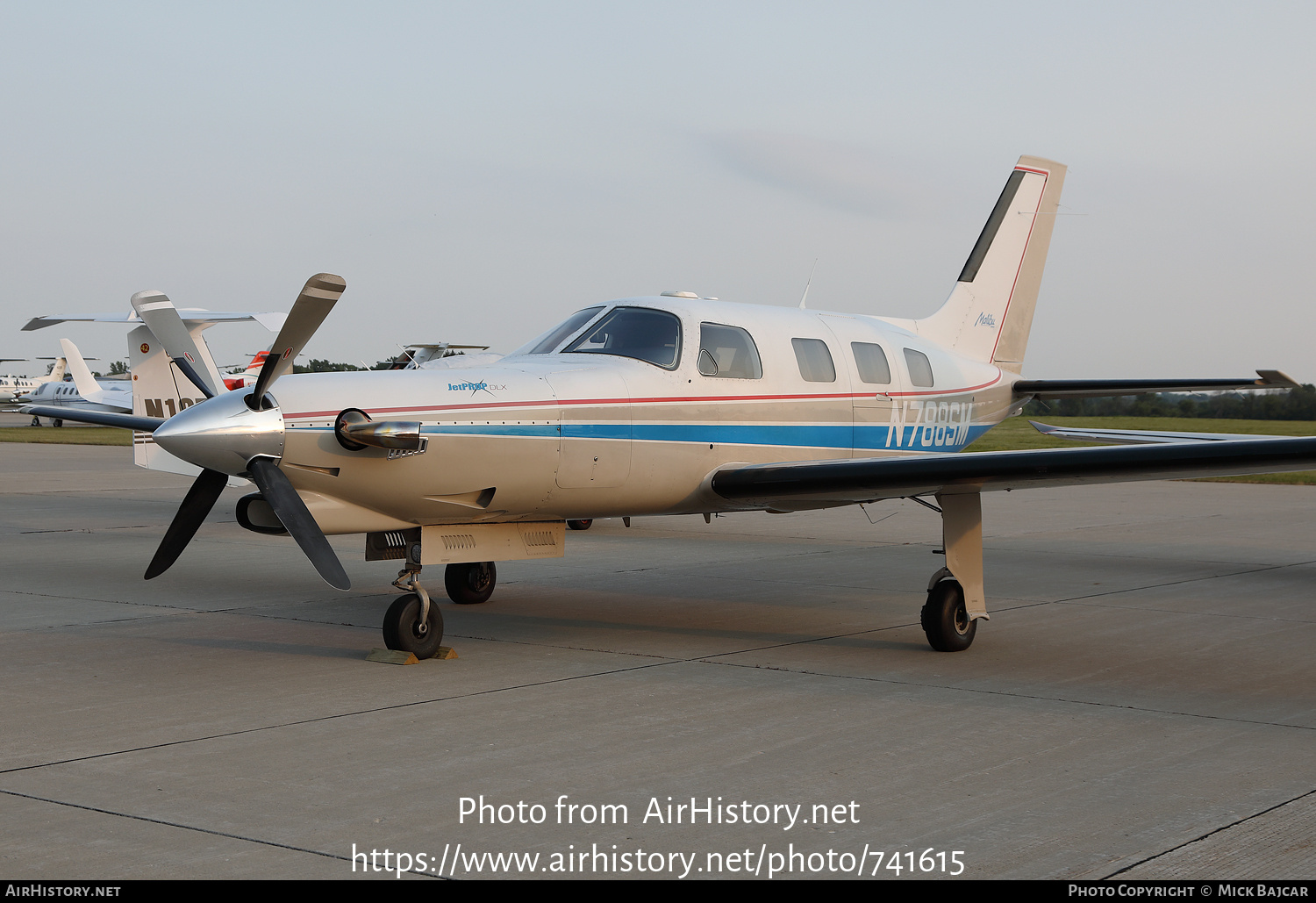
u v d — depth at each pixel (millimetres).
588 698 5230
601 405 6266
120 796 3770
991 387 9266
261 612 7711
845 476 6348
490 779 3979
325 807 3666
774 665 6016
